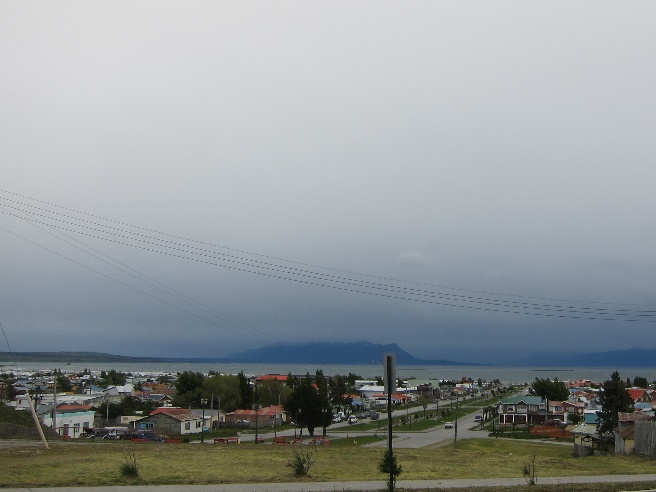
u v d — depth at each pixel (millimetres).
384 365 20531
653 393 164750
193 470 30641
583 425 78312
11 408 72812
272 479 27469
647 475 33062
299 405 90500
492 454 48219
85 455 37188
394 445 75375
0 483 23781
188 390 141125
